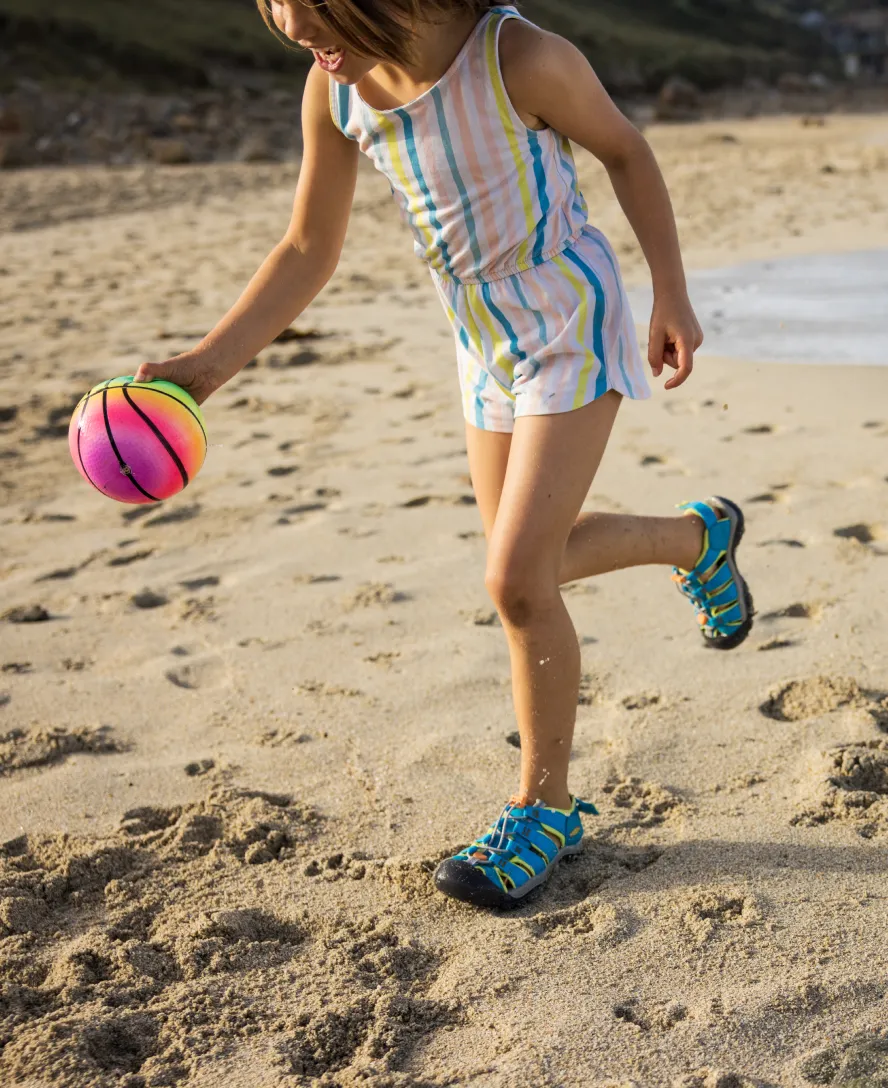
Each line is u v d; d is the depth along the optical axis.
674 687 3.27
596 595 3.90
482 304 2.46
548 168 2.38
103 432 2.40
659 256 2.45
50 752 3.15
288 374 7.20
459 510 4.79
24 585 4.36
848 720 3.01
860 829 2.57
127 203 17.05
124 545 4.71
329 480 5.28
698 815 2.68
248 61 41.22
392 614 3.89
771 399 5.85
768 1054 1.95
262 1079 1.98
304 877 2.56
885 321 7.28
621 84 51.19
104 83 35.88
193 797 2.90
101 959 2.32
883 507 4.37
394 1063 2.00
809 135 29.97
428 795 2.84
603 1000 2.11
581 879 2.50
